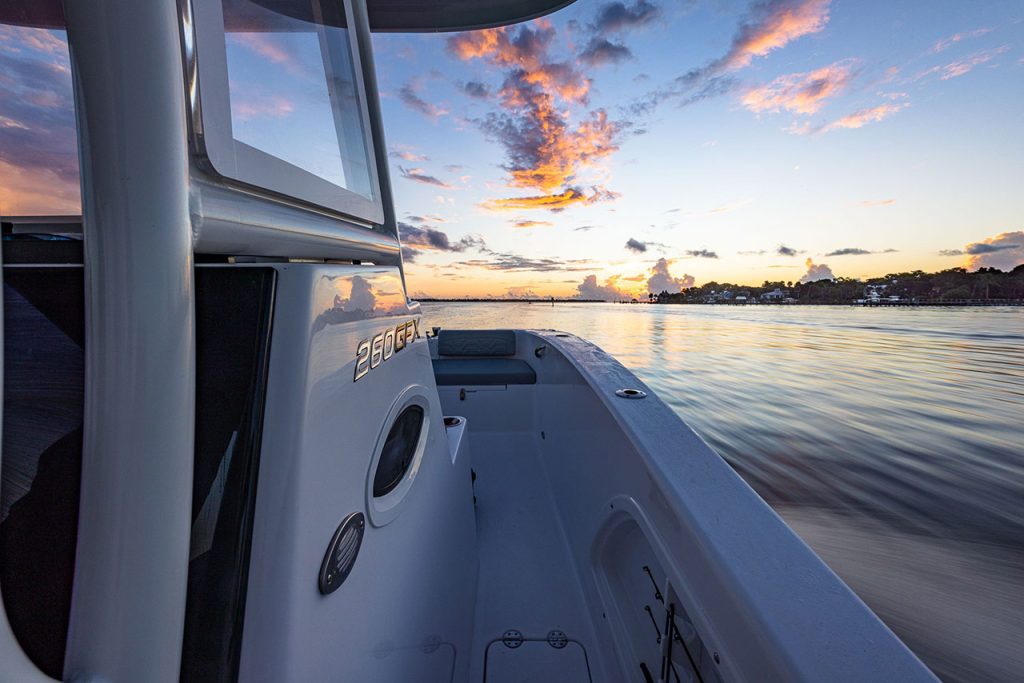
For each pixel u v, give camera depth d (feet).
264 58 1.87
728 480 2.80
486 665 4.10
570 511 6.04
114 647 1.07
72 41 0.97
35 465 1.09
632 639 3.72
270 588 1.34
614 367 5.59
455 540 3.77
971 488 23.50
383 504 2.23
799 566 2.06
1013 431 34.22
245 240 1.53
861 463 27.53
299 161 2.11
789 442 31.83
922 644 12.14
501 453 8.80
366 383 2.03
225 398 1.37
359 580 1.92
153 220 1.04
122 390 1.04
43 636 1.07
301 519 1.44
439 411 3.51
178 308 1.11
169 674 1.18
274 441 1.38
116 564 1.07
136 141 1.00
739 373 60.44
